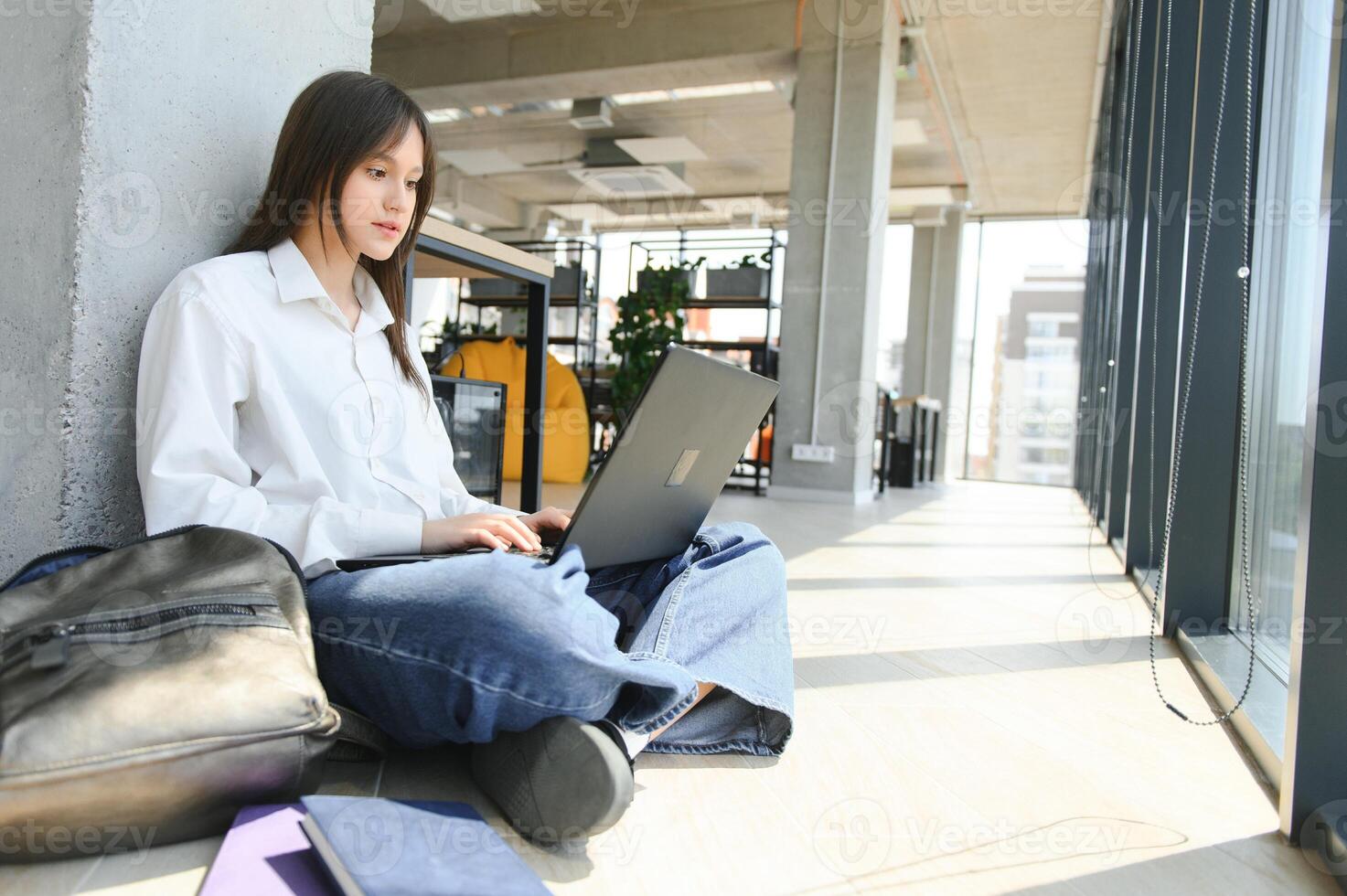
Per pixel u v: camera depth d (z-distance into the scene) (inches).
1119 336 155.1
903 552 141.3
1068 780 47.4
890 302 408.8
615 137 339.3
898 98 278.7
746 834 38.6
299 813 33.4
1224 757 52.1
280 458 42.7
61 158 43.9
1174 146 108.3
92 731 28.9
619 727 39.3
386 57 263.9
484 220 441.7
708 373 40.7
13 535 46.1
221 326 40.7
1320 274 39.0
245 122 51.9
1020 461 398.0
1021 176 365.1
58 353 44.2
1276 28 81.2
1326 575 39.3
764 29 229.3
